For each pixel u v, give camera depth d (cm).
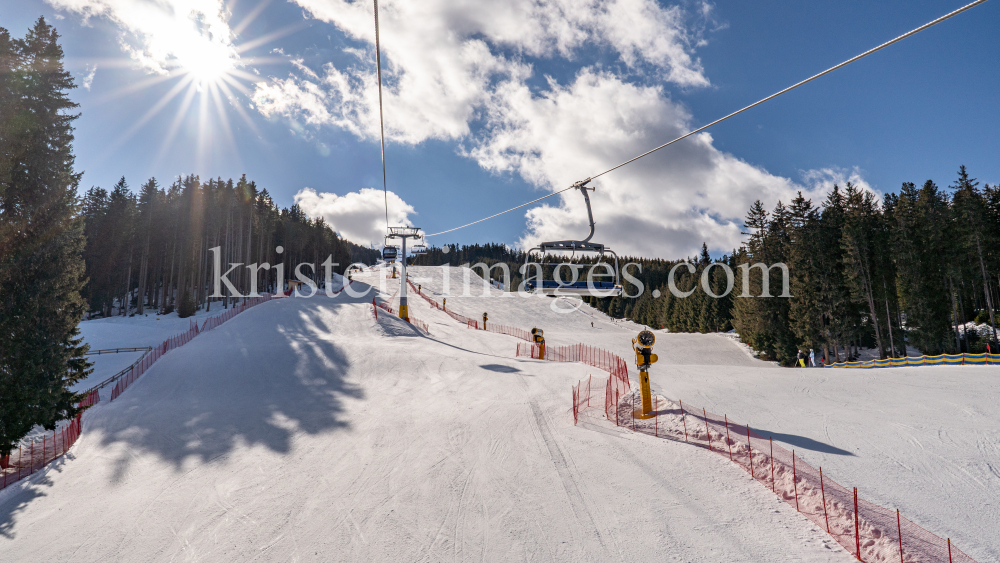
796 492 912
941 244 4100
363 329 4197
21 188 1809
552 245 1669
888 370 2198
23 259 1773
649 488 1021
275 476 1274
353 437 1606
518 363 3031
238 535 945
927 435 1195
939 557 648
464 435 1536
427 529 920
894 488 891
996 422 1279
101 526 1034
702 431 1288
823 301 4266
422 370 2745
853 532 757
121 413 2012
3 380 1627
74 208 1973
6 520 1107
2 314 1677
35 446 1762
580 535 853
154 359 3039
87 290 6181
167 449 1567
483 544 848
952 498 848
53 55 1959
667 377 2177
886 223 4600
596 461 1209
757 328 4697
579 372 2638
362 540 892
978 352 3791
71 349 1873
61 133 1956
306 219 11531
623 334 6147
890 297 4384
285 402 2169
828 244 4484
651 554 772
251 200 8556
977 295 4822
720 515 880
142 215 6975
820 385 1895
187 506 1110
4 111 1823
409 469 1260
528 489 1072
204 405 2136
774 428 1283
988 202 4431
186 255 7088
